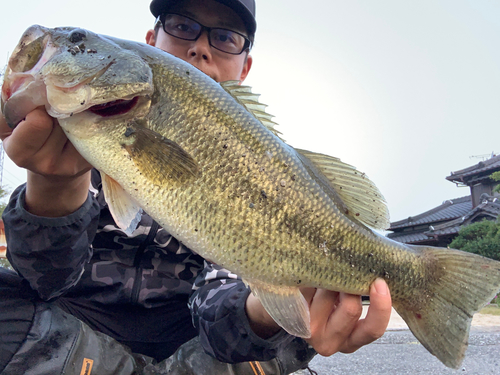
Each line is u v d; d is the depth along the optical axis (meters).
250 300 0.33
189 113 0.30
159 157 0.29
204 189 0.29
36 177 0.27
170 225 0.29
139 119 0.29
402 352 0.79
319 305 0.33
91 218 0.32
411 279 0.34
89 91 0.27
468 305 0.33
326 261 0.31
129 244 0.43
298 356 0.42
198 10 0.54
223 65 0.56
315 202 0.32
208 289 0.39
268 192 0.30
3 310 0.33
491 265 0.33
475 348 0.80
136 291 0.42
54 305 0.37
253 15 0.57
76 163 0.27
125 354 0.37
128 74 0.29
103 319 0.42
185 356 0.39
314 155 0.35
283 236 0.30
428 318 0.34
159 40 0.56
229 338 0.34
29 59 0.28
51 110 0.26
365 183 0.35
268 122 0.34
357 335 0.32
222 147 0.30
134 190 0.29
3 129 0.27
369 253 0.33
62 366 0.33
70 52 0.28
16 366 0.32
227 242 0.29
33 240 0.30
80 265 0.34
